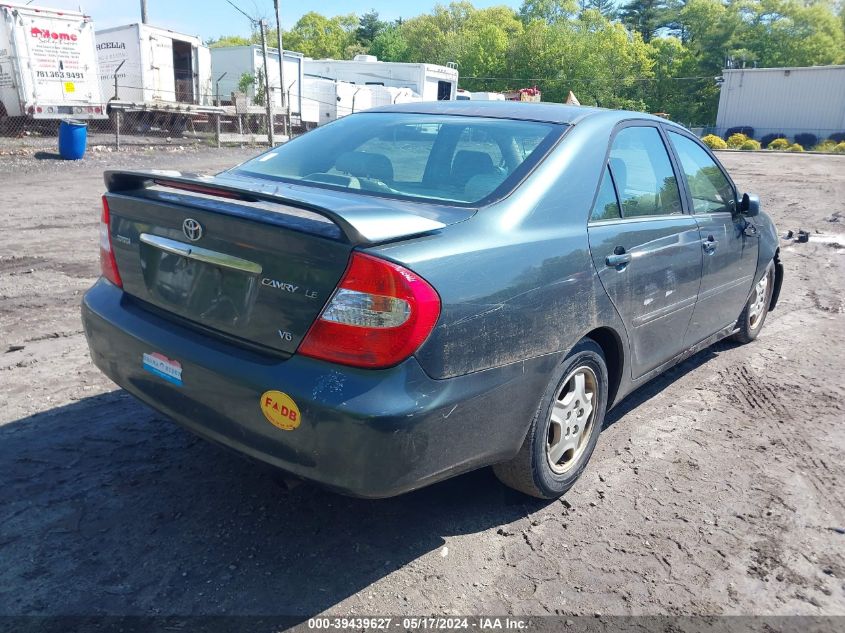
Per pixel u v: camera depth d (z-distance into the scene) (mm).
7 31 16734
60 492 3012
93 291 3117
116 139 19000
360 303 2191
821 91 48812
